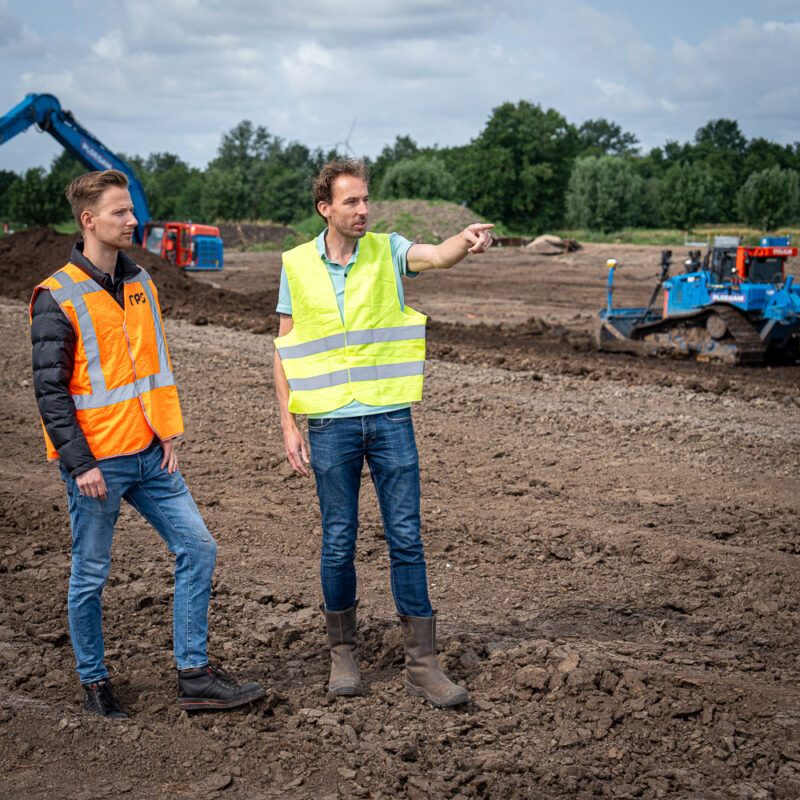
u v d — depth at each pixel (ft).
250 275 101.50
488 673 11.80
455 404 30.04
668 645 12.98
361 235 10.76
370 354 10.85
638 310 50.67
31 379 32.60
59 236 70.28
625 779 9.53
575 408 29.96
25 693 11.02
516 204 270.46
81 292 9.83
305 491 20.57
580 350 49.16
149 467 10.36
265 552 16.83
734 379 38.93
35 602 14.11
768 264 44.45
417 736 10.28
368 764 9.68
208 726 10.44
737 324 43.29
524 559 16.57
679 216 237.86
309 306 10.85
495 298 82.02
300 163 384.06
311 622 13.57
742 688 11.39
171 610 13.89
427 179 215.31
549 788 9.30
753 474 22.49
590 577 15.75
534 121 270.87
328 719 10.57
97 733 10.04
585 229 237.45
